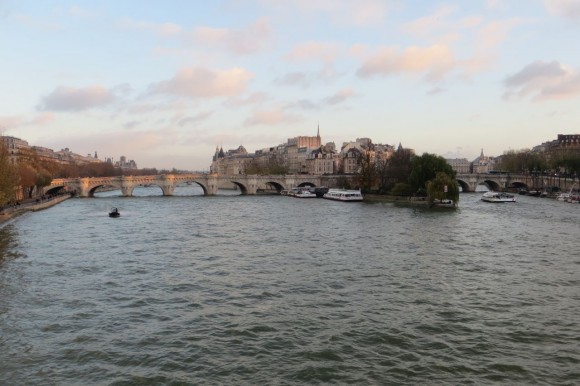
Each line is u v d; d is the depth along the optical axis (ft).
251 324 139.23
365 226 356.38
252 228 349.00
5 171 374.43
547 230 329.93
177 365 113.50
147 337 130.11
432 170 552.41
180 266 215.92
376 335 130.41
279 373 109.19
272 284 183.52
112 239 295.69
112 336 131.03
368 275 197.26
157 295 169.58
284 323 140.15
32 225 366.63
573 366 112.68
